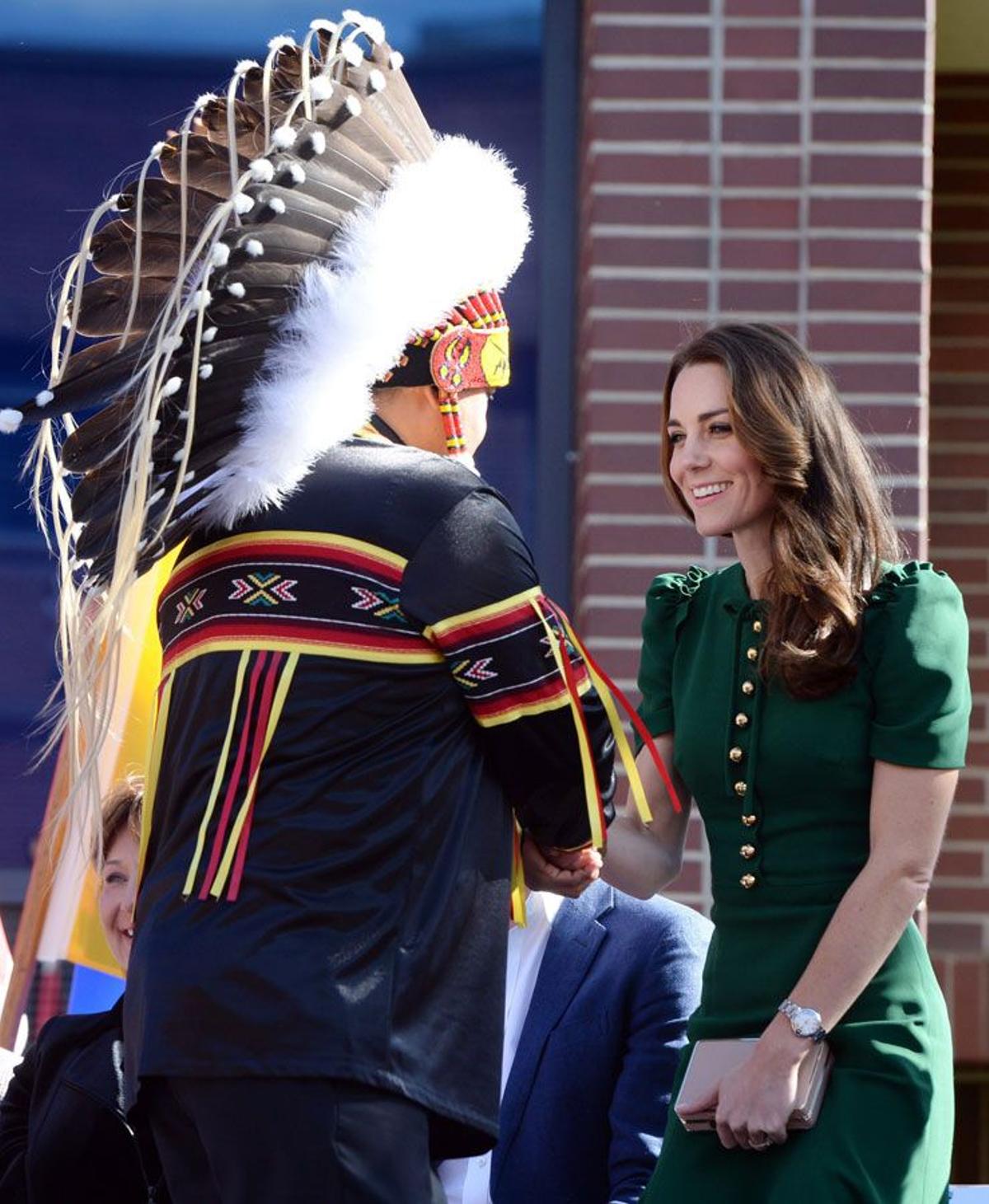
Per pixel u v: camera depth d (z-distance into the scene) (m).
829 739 11.63
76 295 10.52
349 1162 9.78
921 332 19.62
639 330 19.62
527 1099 13.88
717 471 12.04
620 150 19.72
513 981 14.21
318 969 9.91
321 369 10.56
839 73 19.77
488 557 10.57
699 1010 12.24
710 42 19.75
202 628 10.62
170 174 10.92
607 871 12.66
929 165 19.75
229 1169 9.87
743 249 19.66
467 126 22.17
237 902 10.07
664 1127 13.66
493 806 10.59
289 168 10.63
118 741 14.17
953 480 24.59
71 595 10.77
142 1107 10.46
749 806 11.85
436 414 11.25
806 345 19.64
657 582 12.95
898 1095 11.34
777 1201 11.23
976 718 24.09
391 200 10.89
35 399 10.38
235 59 22.59
